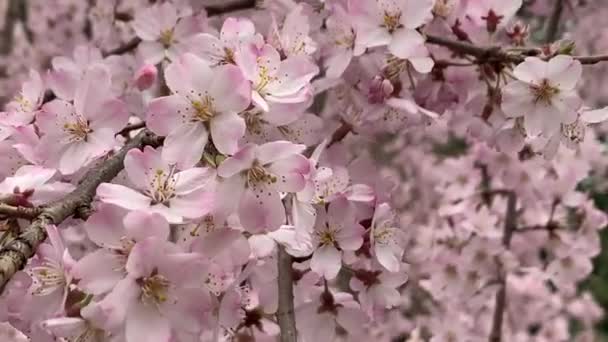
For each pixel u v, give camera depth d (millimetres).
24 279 421
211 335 464
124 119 473
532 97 540
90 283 404
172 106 443
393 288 534
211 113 443
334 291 557
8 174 476
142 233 406
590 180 1028
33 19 1153
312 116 524
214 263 415
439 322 902
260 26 637
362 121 619
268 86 464
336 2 585
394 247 526
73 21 1132
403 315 1031
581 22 983
